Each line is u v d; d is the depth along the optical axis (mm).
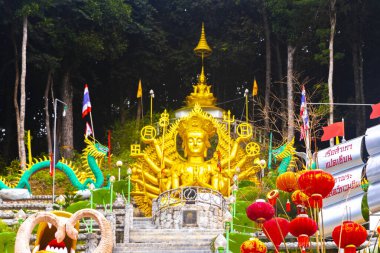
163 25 52688
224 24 51344
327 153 17031
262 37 51375
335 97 52062
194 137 33594
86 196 32375
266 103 46000
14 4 44656
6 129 49875
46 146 51500
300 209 12828
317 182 11805
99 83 50188
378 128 16484
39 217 13500
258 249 12383
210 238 27391
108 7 47031
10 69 49656
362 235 11820
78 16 46656
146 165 33719
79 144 52188
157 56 51594
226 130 34656
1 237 24609
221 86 52812
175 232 27719
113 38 48156
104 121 52938
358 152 16719
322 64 46438
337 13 48250
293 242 24500
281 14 46594
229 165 33250
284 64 52500
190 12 51844
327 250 23234
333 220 16109
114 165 43281
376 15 49156
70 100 47844
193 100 37906
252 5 49656
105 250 13516
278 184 13391
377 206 15930
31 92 51719
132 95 52844
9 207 31688
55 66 45906
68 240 13664
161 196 30844
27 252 13211
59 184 40438
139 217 32375
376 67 51750
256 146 34156
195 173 32562
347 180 16484
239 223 28172
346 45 50312
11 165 43375
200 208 29734
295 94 49094
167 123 34469
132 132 47250
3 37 47906
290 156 34375
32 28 46000
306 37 48062
